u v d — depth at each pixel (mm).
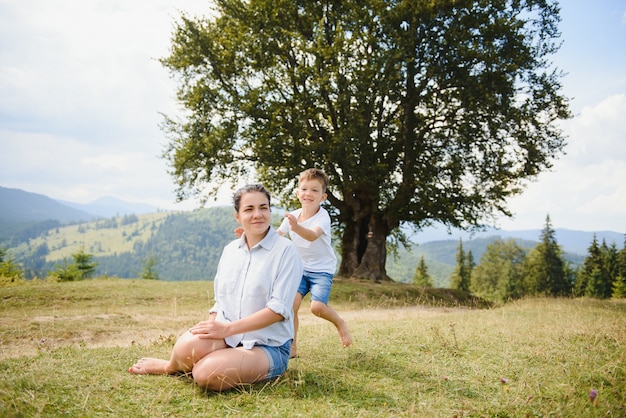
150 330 9961
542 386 3951
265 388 3596
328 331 6551
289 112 20297
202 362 3504
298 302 4723
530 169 20875
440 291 21281
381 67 18953
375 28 19984
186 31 21688
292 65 21719
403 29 20141
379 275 22797
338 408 3256
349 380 3900
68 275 29750
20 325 9852
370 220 23234
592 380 4141
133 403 3199
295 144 20172
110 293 15438
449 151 21734
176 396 3377
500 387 3916
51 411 2936
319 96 20484
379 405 3367
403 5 19219
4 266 27734
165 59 22062
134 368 3910
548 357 4867
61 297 14602
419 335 5820
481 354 4996
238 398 3346
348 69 19516
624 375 4270
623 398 3689
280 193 23359
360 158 20094
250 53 20594
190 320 11406
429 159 21906
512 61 19766
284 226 5043
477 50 19250
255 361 3600
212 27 22203
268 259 3834
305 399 3406
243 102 20297
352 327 6891
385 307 15930
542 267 70000
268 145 20266
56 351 4832
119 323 10641
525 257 90062
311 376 3980
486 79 19328
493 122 20281
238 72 21484
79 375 3697
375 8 19609
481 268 99188
